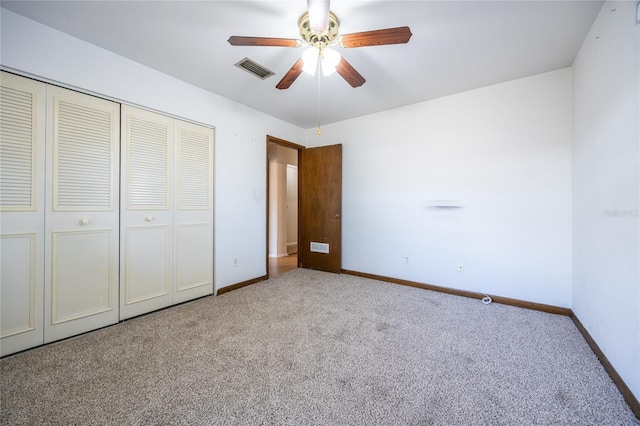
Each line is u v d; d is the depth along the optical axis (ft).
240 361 5.41
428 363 5.36
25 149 5.85
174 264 8.58
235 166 10.44
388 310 8.15
